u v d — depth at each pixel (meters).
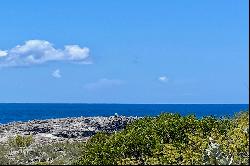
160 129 27.34
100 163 23.73
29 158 28.27
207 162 22.41
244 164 22.59
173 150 23.09
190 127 27.78
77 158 26.73
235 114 32.16
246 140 23.34
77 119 51.50
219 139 24.12
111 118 51.66
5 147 32.53
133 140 24.75
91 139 30.45
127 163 22.47
